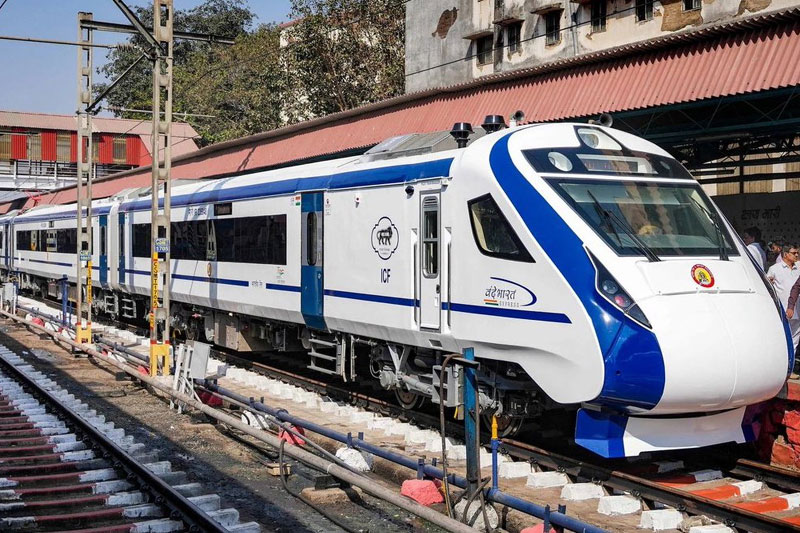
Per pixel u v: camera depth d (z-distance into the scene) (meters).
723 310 7.70
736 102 12.92
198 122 47.66
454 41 29.45
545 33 25.98
